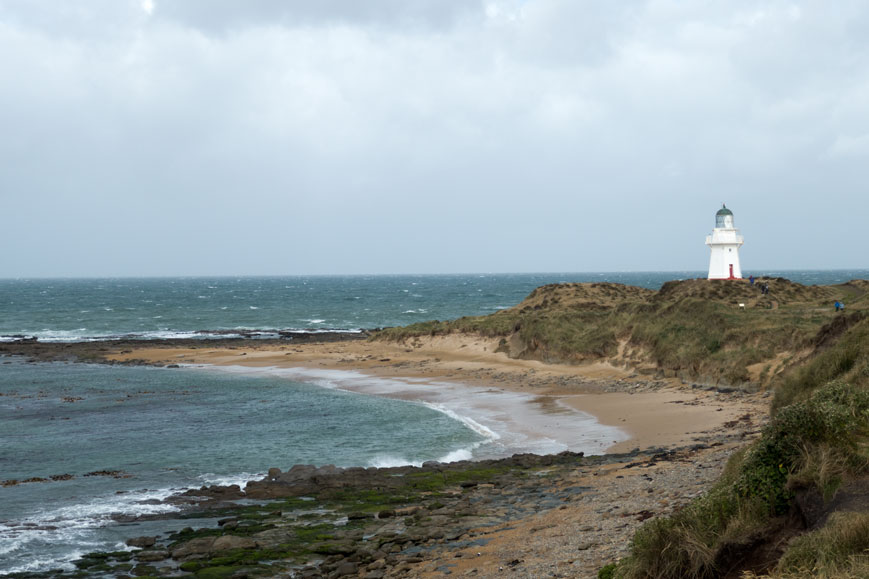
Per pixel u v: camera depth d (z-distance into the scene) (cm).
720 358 3434
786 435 1020
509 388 3903
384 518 1692
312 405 3528
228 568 1388
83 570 1421
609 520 1398
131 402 3688
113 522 1747
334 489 1989
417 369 4788
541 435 2688
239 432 2895
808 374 2061
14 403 3678
